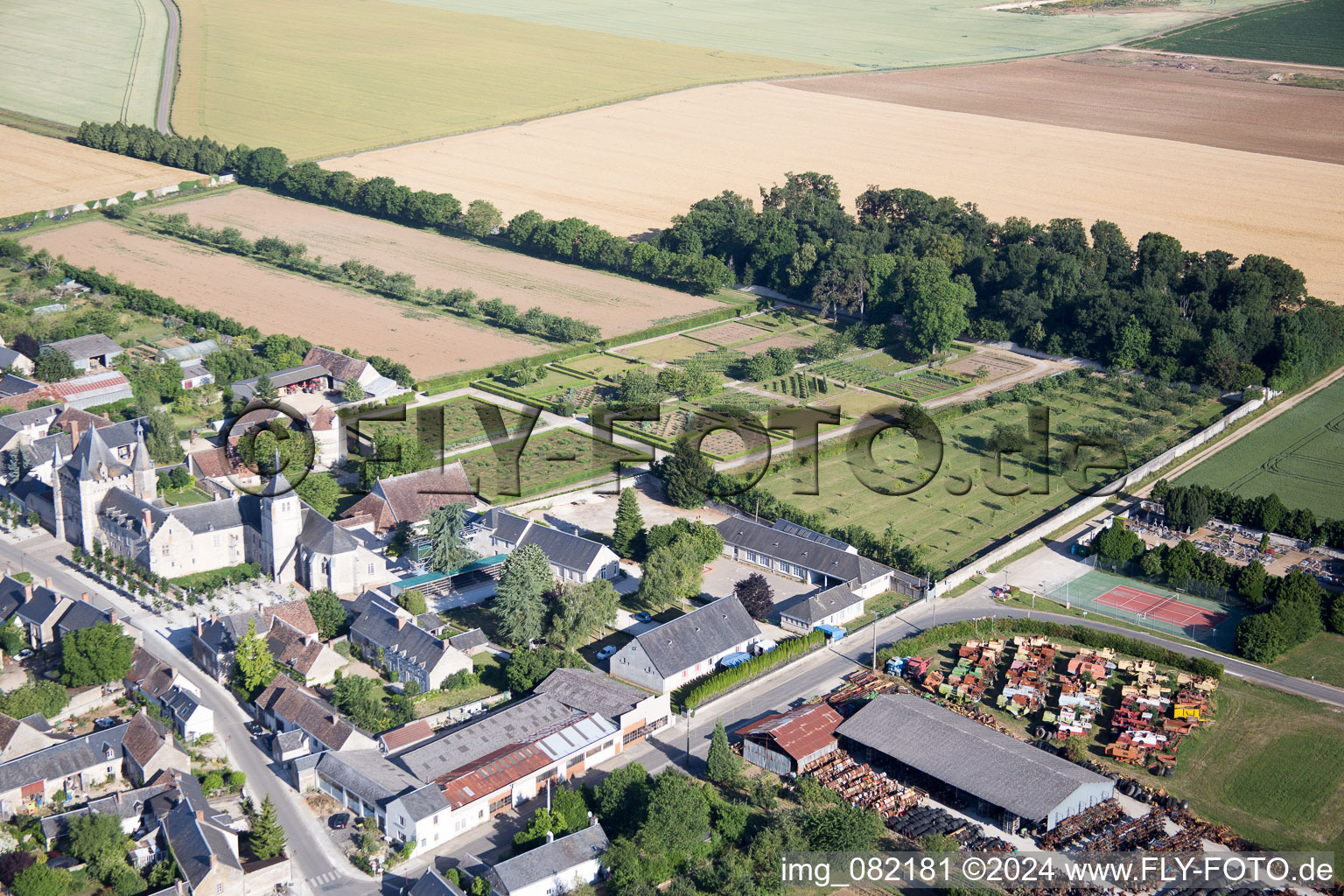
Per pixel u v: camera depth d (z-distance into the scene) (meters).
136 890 177.75
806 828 190.75
